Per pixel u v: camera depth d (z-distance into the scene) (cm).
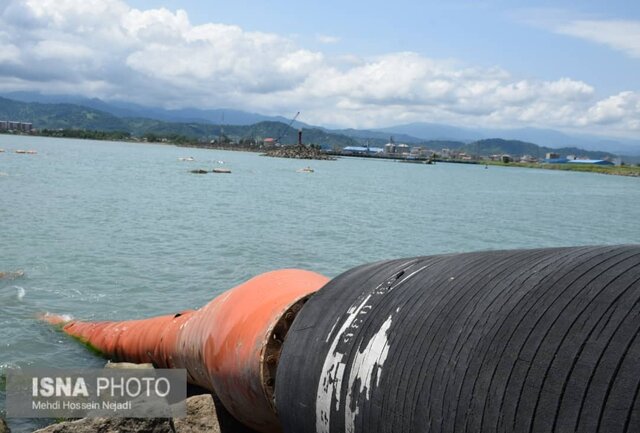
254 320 635
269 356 594
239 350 627
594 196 8031
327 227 3078
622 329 340
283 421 543
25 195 3722
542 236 3359
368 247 2486
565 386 339
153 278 1658
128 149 18362
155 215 3186
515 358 370
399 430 416
